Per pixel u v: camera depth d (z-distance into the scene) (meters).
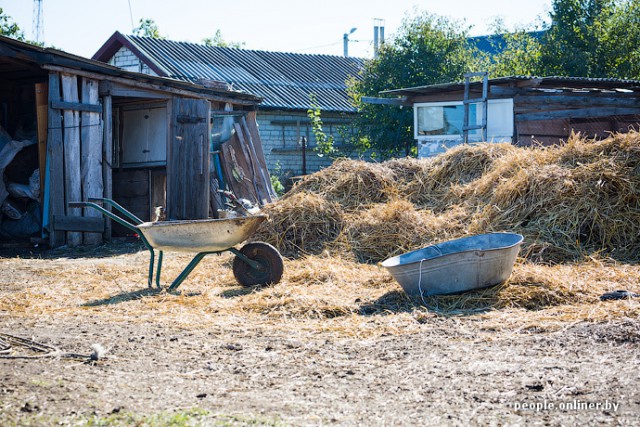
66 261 11.05
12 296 7.55
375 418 3.40
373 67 25.00
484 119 17.70
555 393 3.71
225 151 16.47
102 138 13.83
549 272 7.52
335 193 11.41
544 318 5.80
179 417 3.35
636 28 25.44
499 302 6.53
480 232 9.66
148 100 15.82
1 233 13.75
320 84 28.47
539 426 3.25
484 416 3.40
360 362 4.57
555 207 9.52
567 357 4.50
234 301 7.04
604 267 8.17
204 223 7.63
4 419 3.28
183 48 27.86
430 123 19.64
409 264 6.78
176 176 14.62
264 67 28.75
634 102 18.47
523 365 4.33
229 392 3.89
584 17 26.11
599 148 10.20
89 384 3.95
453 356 4.64
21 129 15.63
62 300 7.39
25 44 12.47
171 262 10.40
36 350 4.88
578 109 18.22
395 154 24.55
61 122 13.12
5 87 16.14
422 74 23.91
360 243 10.03
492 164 11.30
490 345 4.96
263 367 4.47
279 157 25.22
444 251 7.56
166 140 15.45
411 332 5.51
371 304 6.72
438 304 6.66
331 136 24.41
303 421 3.36
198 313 6.49
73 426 3.21
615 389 3.73
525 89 18.11
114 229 15.40
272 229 10.64
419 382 4.04
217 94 16.00
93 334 5.46
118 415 3.39
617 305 6.11
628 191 9.38
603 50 25.55
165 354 4.81
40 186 13.48
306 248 10.38
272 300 6.83
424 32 24.45
